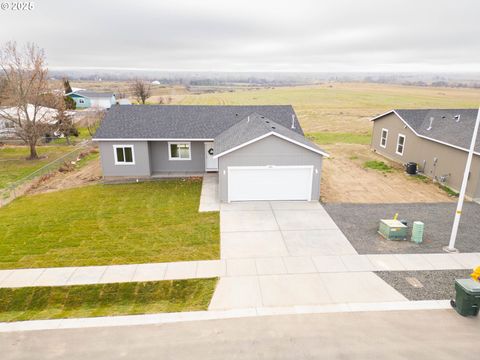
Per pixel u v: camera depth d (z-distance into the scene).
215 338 8.66
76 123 42.12
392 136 27.11
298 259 12.39
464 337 8.63
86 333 8.94
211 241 13.74
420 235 13.52
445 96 100.88
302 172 17.66
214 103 79.81
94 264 12.06
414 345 8.35
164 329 9.03
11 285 10.96
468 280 9.64
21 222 15.90
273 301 10.09
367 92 118.12
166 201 18.33
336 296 10.30
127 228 15.05
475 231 14.63
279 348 8.28
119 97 80.69
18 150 32.38
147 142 21.77
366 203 17.92
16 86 28.47
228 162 17.30
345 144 33.97
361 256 12.60
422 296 10.32
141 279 11.18
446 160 20.50
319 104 79.50
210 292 10.55
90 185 21.44
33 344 8.59
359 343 8.42
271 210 16.91
